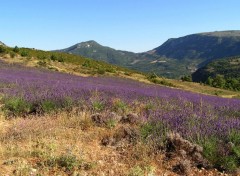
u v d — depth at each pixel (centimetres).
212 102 1689
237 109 1427
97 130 892
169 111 1089
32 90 1491
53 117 1018
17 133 795
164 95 1811
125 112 1173
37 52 6956
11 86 1673
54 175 578
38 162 627
